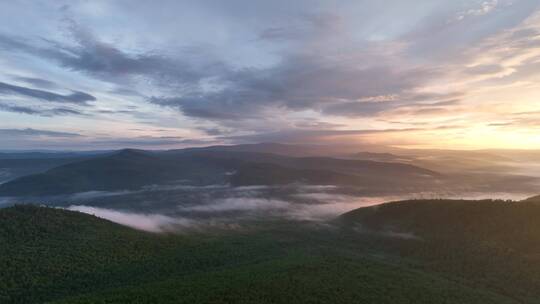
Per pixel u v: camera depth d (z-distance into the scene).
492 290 117.06
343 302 90.75
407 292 101.19
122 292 101.50
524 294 112.75
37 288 115.25
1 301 107.12
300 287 98.06
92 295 101.94
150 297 93.81
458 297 102.25
